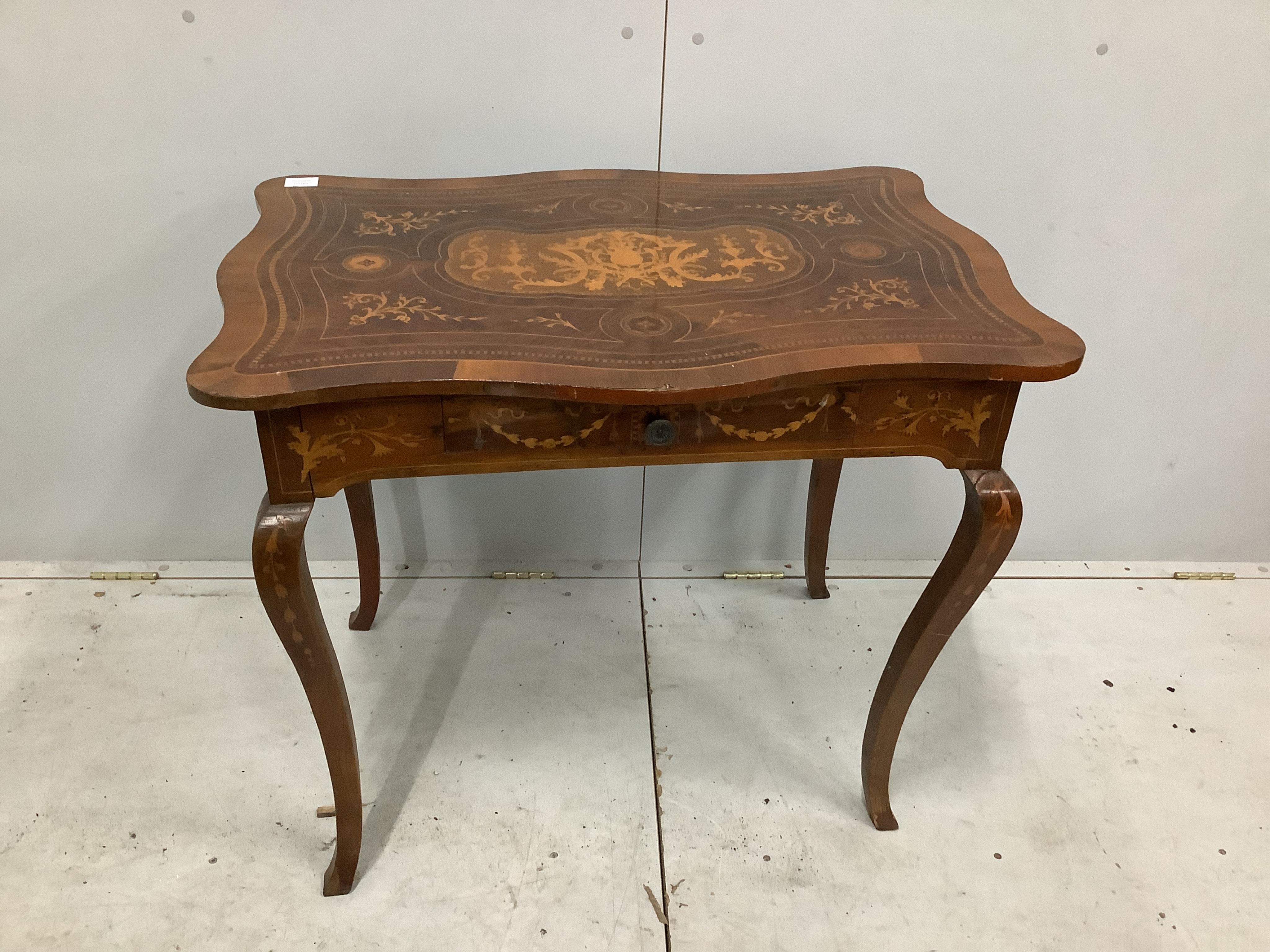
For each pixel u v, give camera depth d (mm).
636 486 1645
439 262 1027
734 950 1073
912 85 1318
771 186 1275
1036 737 1387
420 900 1119
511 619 1595
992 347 871
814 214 1189
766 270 1032
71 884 1116
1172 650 1574
